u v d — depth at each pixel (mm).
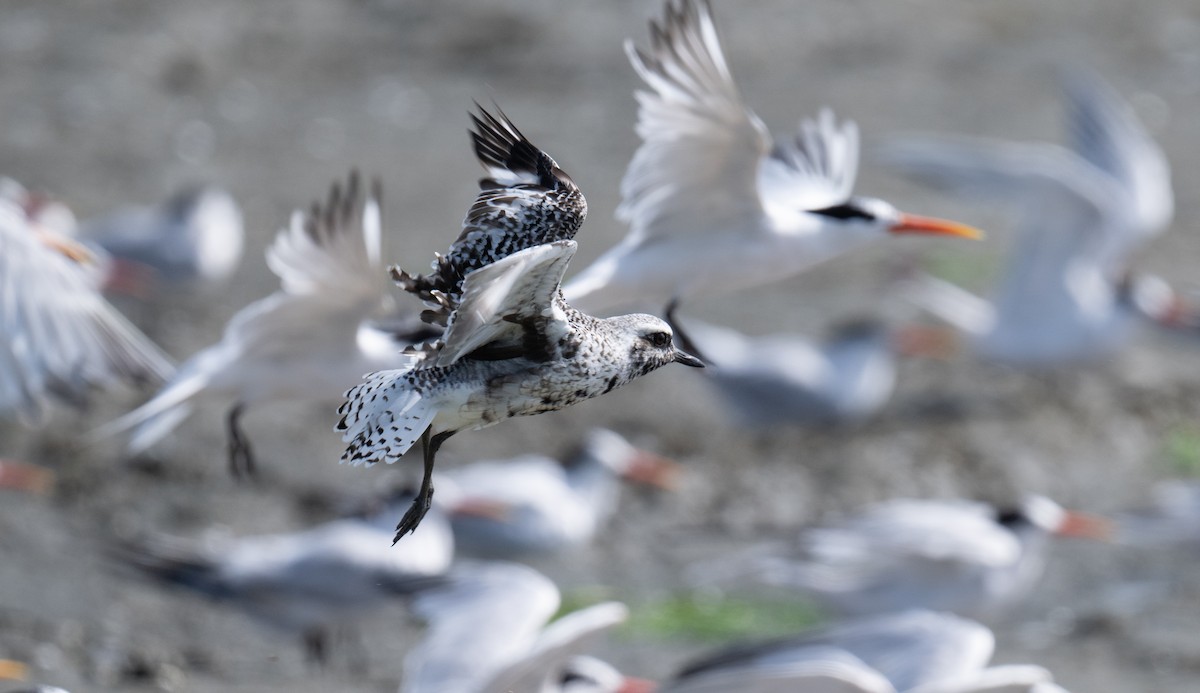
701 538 16016
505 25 28844
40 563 14305
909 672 10859
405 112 25969
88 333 9570
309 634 13375
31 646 12883
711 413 18422
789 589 14961
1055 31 30250
